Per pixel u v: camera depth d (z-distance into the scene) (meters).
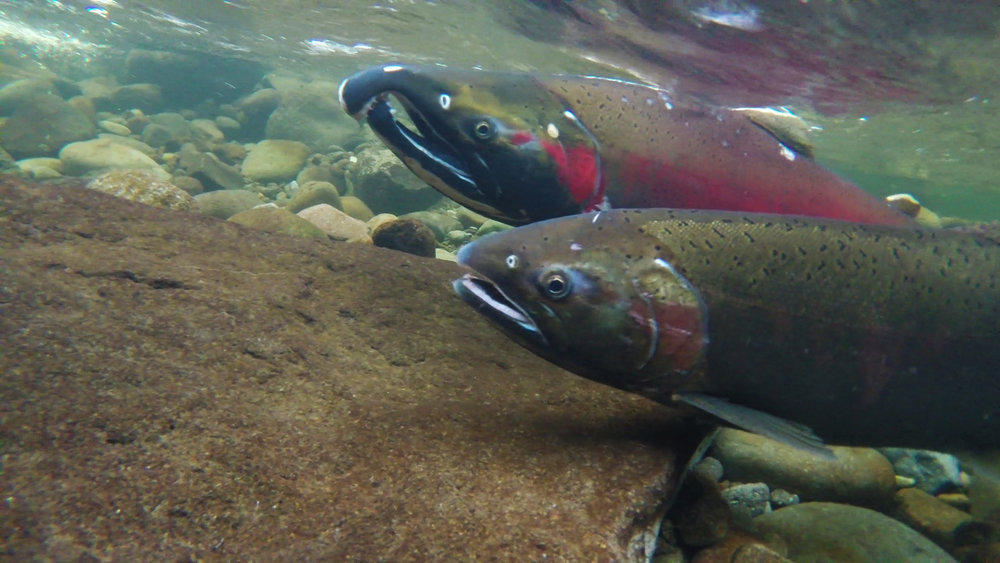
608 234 0.33
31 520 0.21
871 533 0.38
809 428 0.33
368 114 0.48
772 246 0.33
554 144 0.47
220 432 0.27
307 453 0.28
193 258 0.42
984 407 0.35
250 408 0.30
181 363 0.31
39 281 0.33
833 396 0.34
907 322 0.34
